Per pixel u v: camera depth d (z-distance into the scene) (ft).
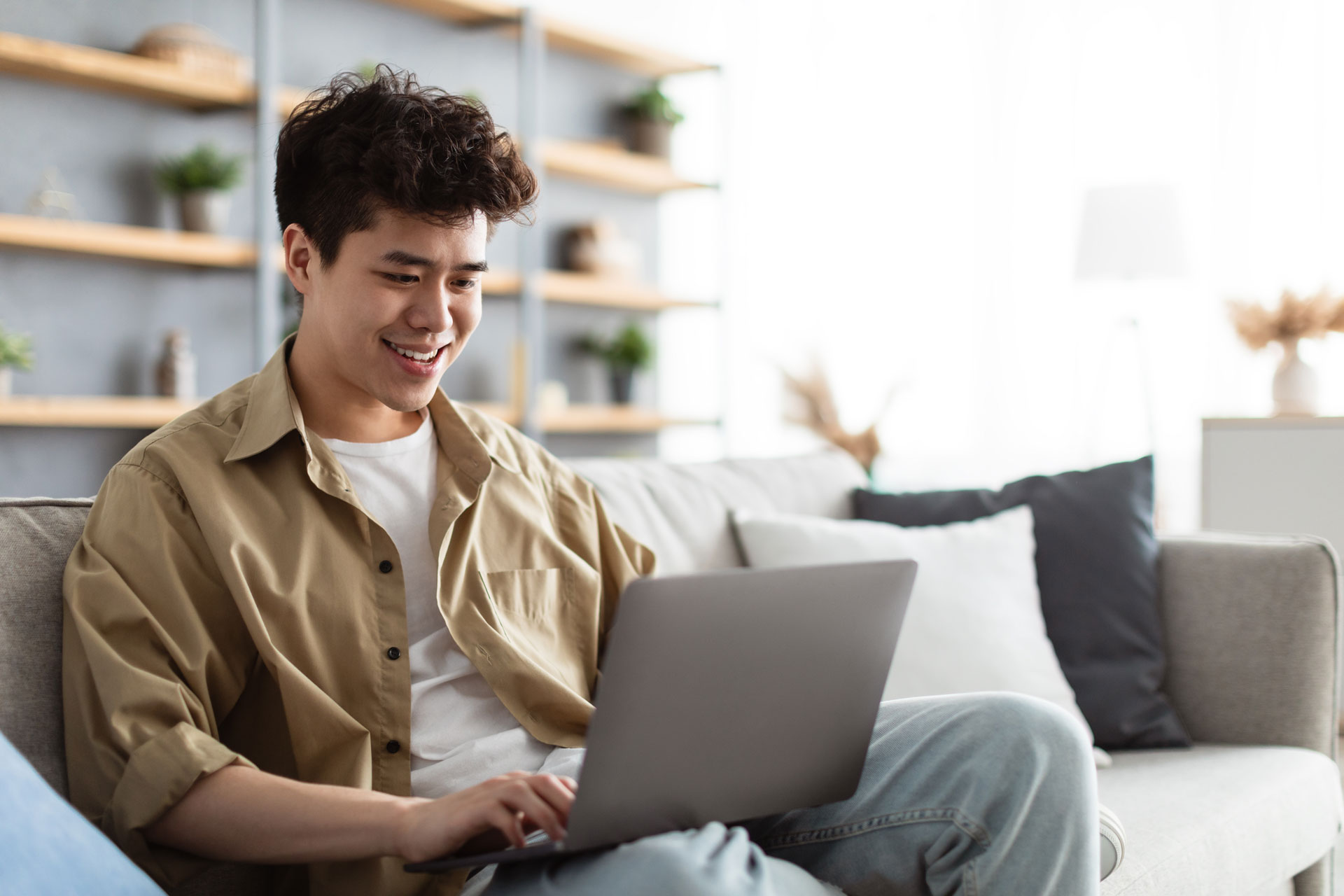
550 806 2.89
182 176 11.38
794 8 17.20
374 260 3.46
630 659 2.70
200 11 11.93
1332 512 9.70
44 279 10.94
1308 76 12.96
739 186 17.69
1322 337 10.60
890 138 16.28
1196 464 13.62
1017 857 3.14
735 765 3.03
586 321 16.24
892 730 3.46
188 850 3.06
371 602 3.54
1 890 2.33
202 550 3.36
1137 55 14.11
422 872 3.18
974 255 15.43
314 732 3.31
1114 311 14.23
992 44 15.25
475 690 3.74
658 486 5.84
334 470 3.60
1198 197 13.62
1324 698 5.57
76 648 3.31
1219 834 4.43
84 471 11.34
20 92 10.68
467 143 3.50
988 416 15.17
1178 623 5.90
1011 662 5.40
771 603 2.88
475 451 3.97
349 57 13.32
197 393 12.05
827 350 16.75
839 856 3.43
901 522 6.31
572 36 14.94
